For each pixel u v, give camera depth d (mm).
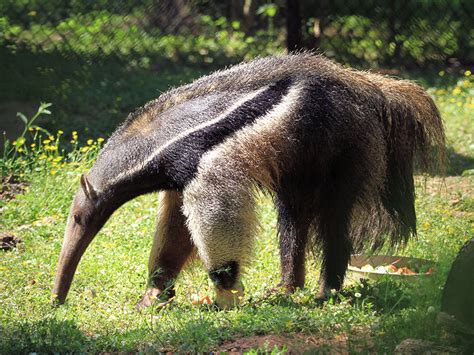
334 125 9594
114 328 9062
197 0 28094
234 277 9570
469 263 7809
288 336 8289
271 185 9773
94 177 9828
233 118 9398
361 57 24859
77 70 22125
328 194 9898
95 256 11758
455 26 25609
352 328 8453
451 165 16516
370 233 10664
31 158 15477
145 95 21016
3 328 8969
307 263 11742
